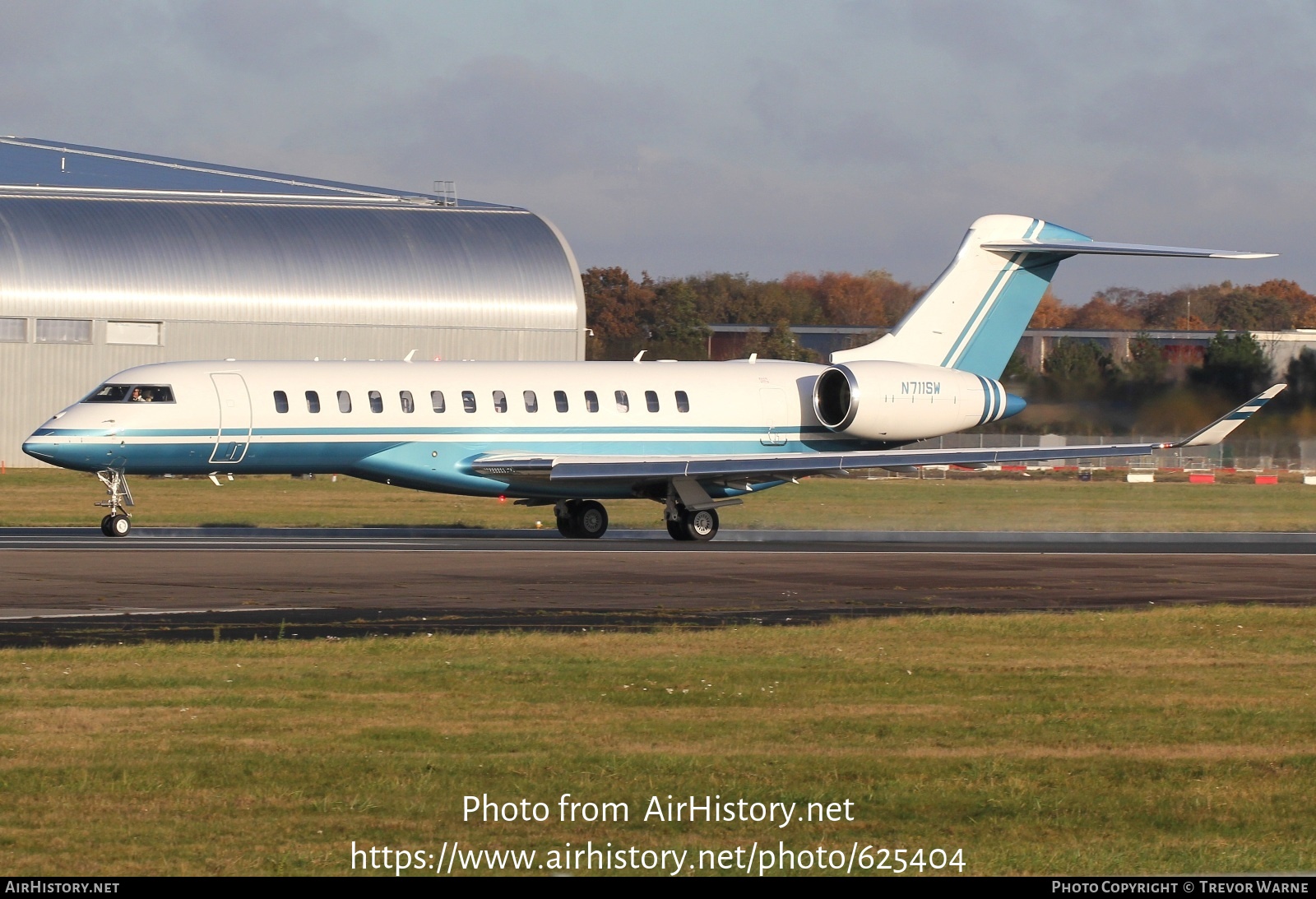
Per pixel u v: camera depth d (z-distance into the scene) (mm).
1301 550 128125
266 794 41938
